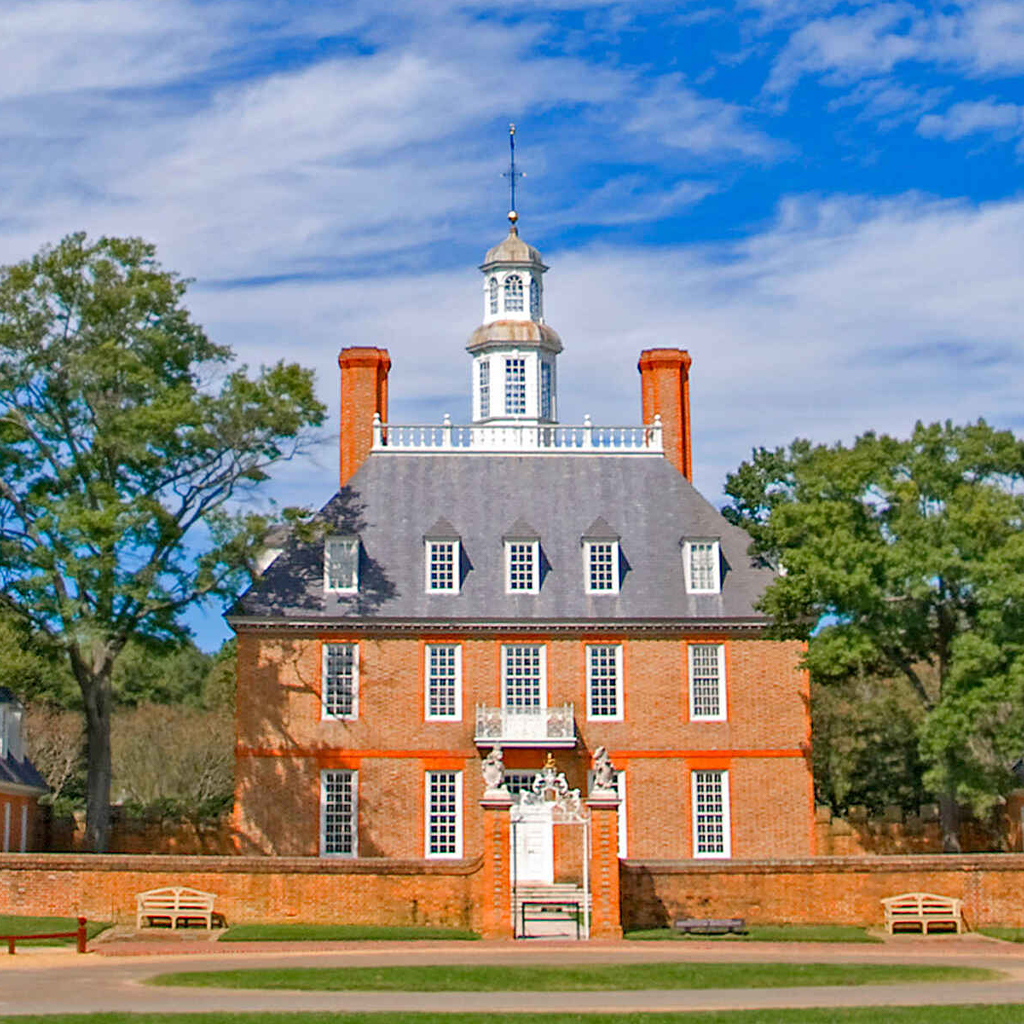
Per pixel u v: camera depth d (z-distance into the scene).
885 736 62.25
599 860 38.25
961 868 40.38
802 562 45.56
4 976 29.64
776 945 36.47
